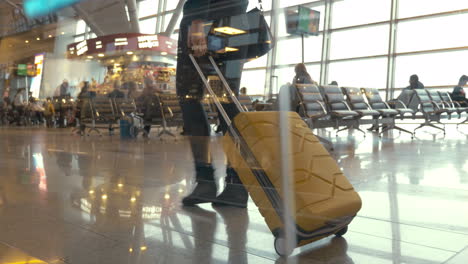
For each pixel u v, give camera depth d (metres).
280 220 0.78
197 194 1.07
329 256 0.77
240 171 0.90
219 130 1.06
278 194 0.79
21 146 2.08
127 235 0.90
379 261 0.74
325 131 2.12
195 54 1.17
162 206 1.06
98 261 0.79
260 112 0.82
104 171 1.51
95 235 0.92
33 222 1.00
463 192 1.15
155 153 1.51
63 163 1.75
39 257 0.82
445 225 0.88
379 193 1.16
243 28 0.98
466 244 0.79
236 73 1.01
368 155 1.82
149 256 0.81
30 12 1.60
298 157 0.79
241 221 0.87
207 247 0.81
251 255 0.77
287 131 0.77
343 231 0.88
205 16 1.11
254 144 0.84
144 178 1.32
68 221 1.01
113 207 1.08
